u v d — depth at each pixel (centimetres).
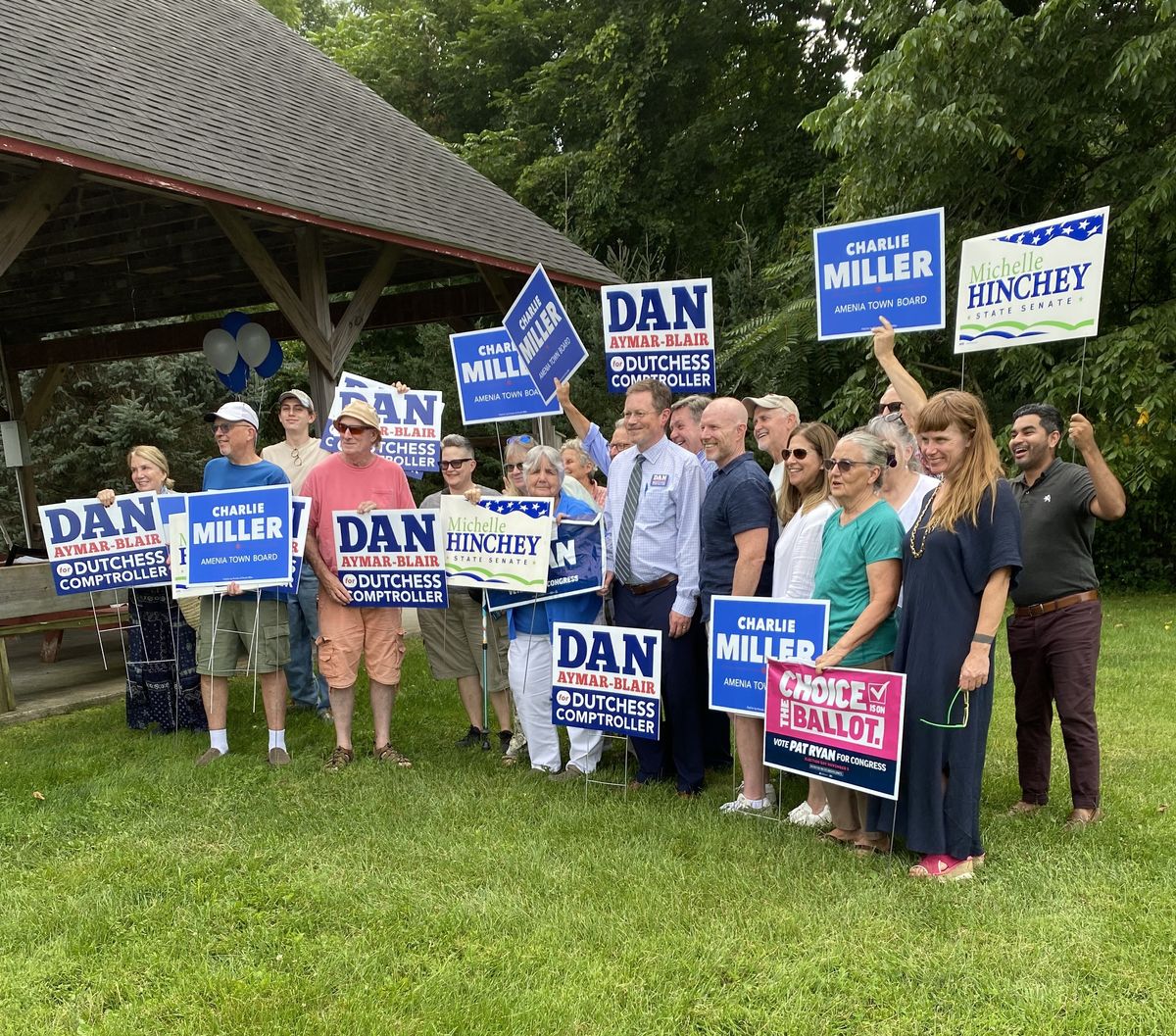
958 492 355
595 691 463
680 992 290
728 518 433
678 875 370
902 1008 280
